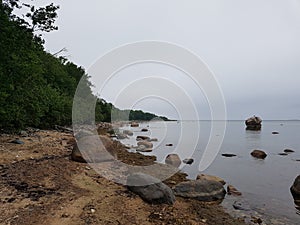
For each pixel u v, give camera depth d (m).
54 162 4.01
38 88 7.71
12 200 2.40
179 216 2.61
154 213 2.60
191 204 3.09
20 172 3.26
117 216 2.40
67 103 11.79
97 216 2.33
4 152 4.36
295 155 7.79
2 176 3.03
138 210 2.62
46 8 6.36
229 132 18.92
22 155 4.29
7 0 5.58
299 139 13.29
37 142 5.93
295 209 3.24
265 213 3.07
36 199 2.49
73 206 2.46
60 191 2.80
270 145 10.52
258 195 3.77
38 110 7.56
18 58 5.66
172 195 3.07
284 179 4.80
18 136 6.52
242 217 2.89
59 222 2.12
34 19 6.29
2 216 2.09
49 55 14.09
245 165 6.17
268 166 6.07
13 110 6.02
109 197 2.85
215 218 2.76
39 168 3.55
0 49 5.19
